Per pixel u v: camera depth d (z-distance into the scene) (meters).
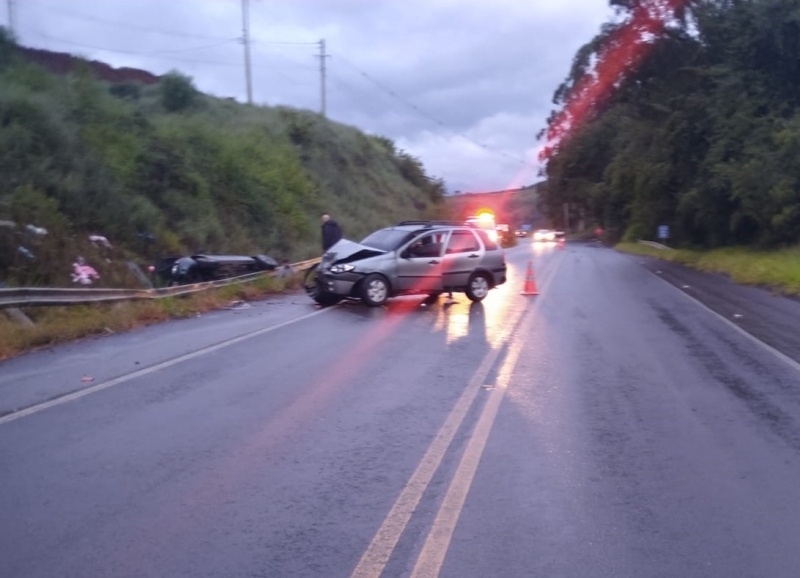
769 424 9.67
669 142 52.75
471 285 22.05
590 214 104.56
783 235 43.22
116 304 18.16
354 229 43.00
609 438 8.98
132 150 29.62
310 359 13.24
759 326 18.31
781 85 46.72
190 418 9.48
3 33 31.59
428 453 8.30
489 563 5.80
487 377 12.06
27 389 10.80
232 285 22.75
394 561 5.79
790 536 6.35
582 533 6.36
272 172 38.47
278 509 6.74
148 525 6.37
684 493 7.29
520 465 7.98
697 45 54.47
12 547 5.95
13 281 18.55
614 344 15.30
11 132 23.67
